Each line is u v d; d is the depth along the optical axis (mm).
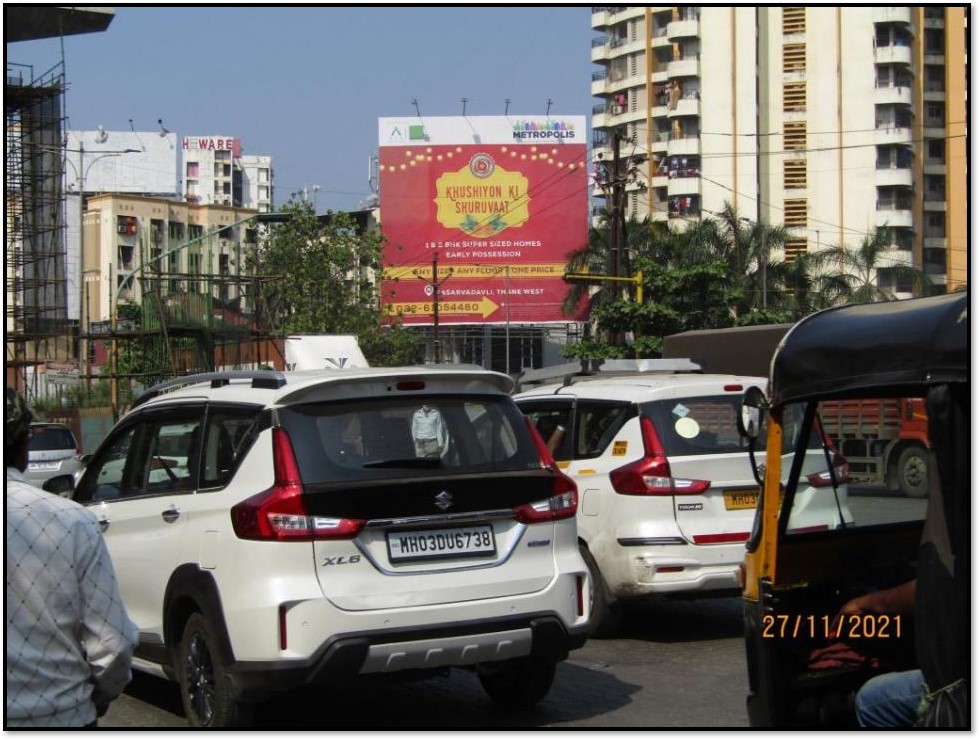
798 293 54688
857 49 73938
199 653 6102
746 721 6508
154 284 32219
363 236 58062
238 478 5973
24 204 39156
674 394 8828
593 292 63531
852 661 5012
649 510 8555
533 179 64062
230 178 140500
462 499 5961
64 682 3496
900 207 73375
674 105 77688
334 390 6000
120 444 7199
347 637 5605
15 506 3477
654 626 9484
